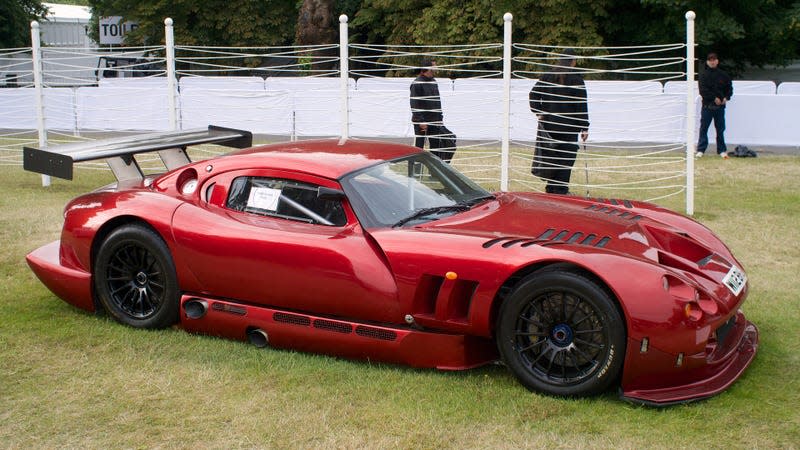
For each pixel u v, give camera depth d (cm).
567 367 408
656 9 2089
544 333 406
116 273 526
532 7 2067
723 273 439
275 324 472
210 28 2575
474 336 436
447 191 506
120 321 525
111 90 1630
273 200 484
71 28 3266
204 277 489
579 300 395
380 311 440
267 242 465
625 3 2136
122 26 2559
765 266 654
